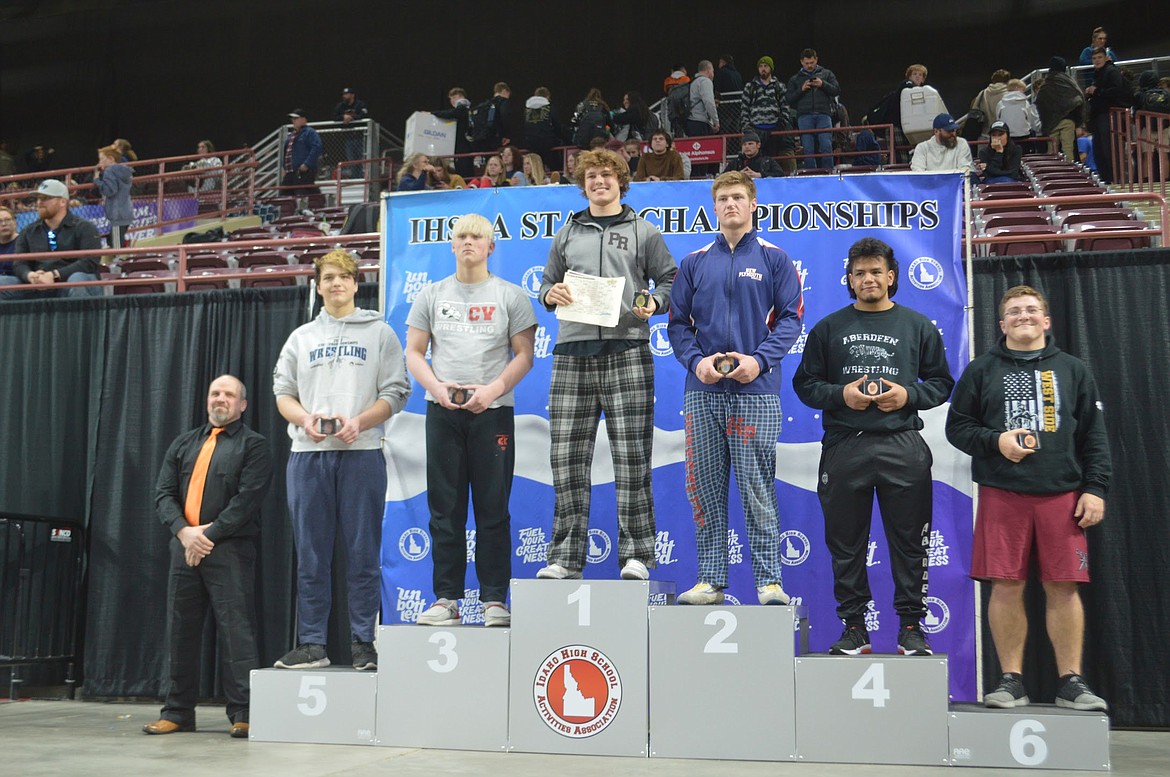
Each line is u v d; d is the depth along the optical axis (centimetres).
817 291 466
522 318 410
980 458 375
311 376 418
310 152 1212
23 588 537
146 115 1744
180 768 323
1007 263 483
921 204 464
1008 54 1528
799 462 460
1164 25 1483
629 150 1012
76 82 1762
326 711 377
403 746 367
